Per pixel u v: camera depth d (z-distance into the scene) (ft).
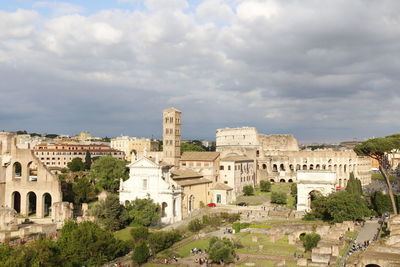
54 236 378.94
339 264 288.10
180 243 373.20
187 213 504.43
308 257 313.53
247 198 592.60
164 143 604.90
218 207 528.22
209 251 315.99
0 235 354.33
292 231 401.70
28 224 433.48
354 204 411.34
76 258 293.84
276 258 317.22
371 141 453.58
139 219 431.43
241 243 361.51
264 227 415.44
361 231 388.16
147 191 479.41
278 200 541.34
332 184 479.82
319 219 440.45
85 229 311.47
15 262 241.96
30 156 493.36
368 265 284.82
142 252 312.91
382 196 459.73
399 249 290.35
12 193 500.33
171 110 601.21
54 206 456.86
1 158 500.33
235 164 605.73
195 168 596.29
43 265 262.67
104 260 304.30
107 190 591.78
